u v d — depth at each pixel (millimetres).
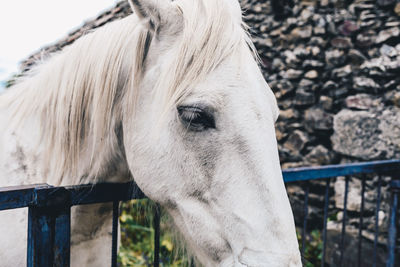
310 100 3703
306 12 3734
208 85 886
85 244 1271
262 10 4133
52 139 1182
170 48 1002
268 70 4121
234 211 869
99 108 1103
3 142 1265
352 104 3346
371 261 2861
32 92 1286
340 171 1752
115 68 1108
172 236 1223
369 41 3264
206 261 966
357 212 3184
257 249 824
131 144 1070
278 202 844
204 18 953
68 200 890
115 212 1095
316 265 3148
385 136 3025
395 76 3039
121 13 3518
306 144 3764
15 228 1147
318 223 3639
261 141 871
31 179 1207
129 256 2898
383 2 3162
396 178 2094
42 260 865
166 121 978
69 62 1200
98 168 1148
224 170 891
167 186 994
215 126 897
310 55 3711
